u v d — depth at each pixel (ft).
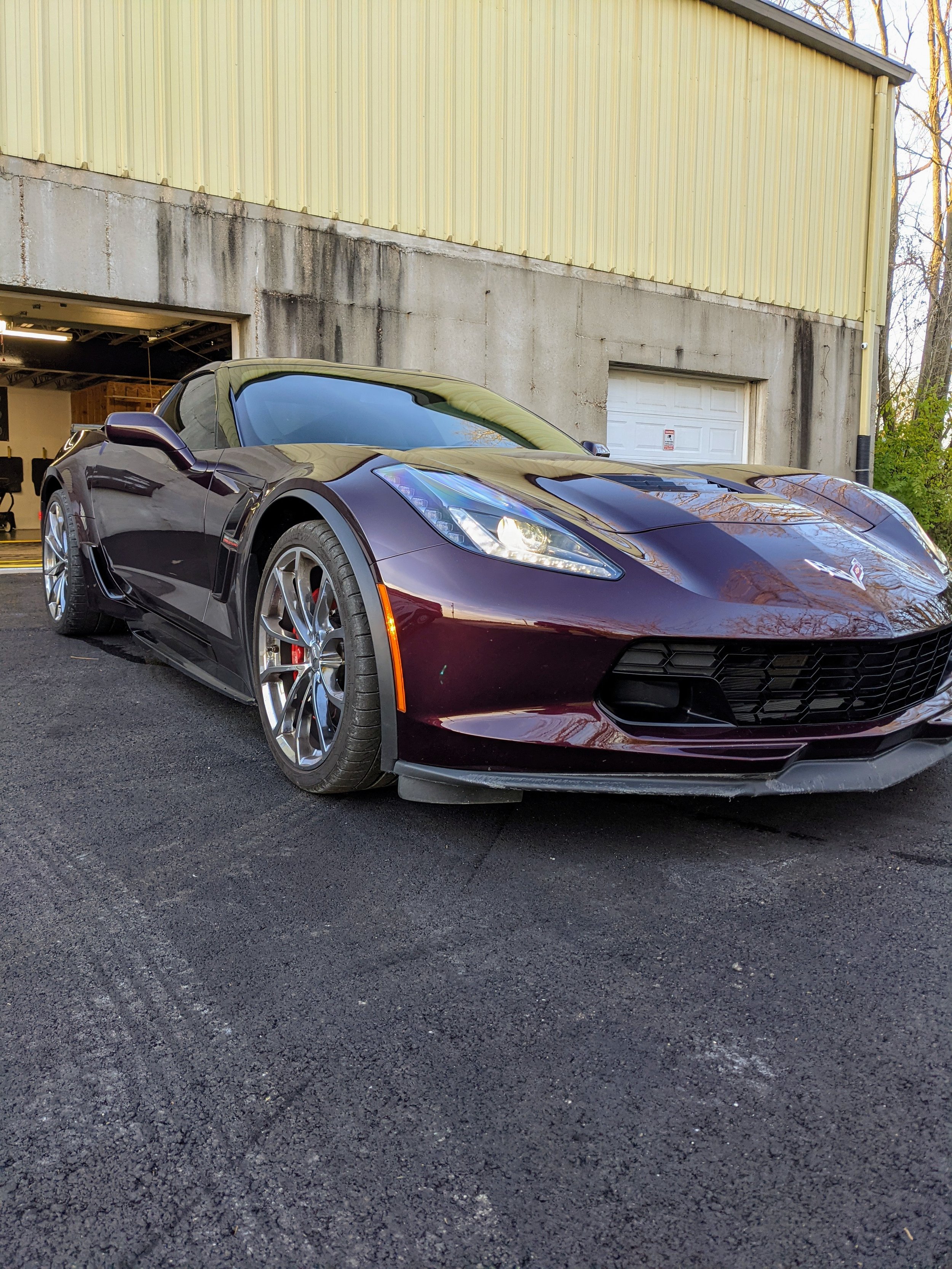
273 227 21.22
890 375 46.62
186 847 5.70
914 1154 3.16
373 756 6.07
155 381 40.83
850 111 31.83
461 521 5.77
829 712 5.91
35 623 13.74
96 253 19.25
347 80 21.89
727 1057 3.69
